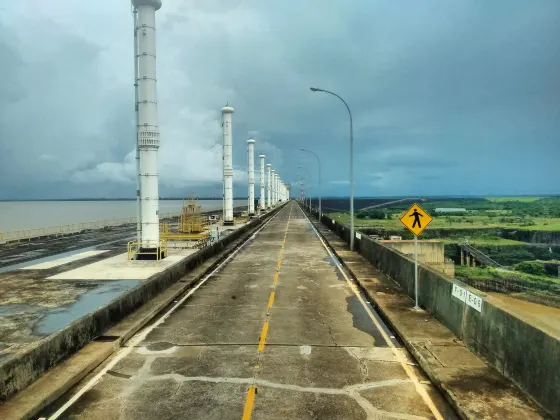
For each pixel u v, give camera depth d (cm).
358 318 1307
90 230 5466
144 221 2803
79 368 873
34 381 809
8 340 1275
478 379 805
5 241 3916
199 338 1118
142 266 2572
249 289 1736
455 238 10256
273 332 1166
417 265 1421
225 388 820
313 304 1484
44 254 3191
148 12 2691
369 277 1892
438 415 714
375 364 936
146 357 982
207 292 1683
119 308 1220
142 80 2714
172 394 796
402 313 1287
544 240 10562
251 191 8094
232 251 3009
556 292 5441
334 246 3147
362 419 704
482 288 5944
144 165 2772
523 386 746
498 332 844
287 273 2112
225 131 6025
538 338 704
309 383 841
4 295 1858
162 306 1419
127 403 761
